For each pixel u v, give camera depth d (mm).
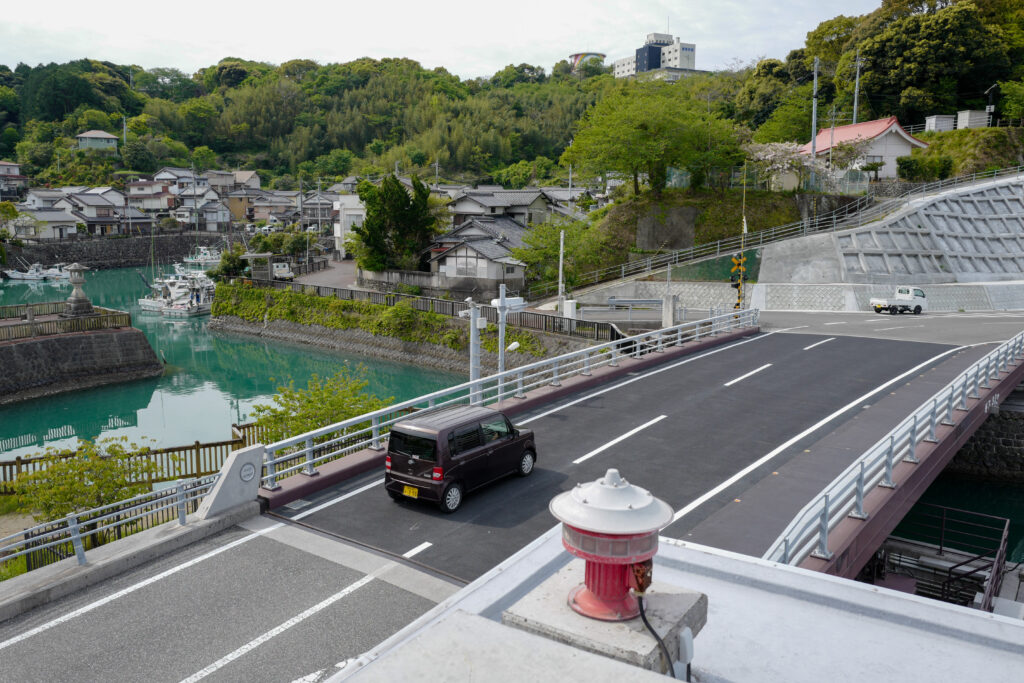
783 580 5141
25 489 17531
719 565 5402
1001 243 52000
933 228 50531
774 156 55844
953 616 4578
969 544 23656
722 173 57688
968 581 17906
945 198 53562
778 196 55156
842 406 19688
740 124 76875
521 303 22266
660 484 14258
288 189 163125
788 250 48438
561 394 20766
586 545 3742
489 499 13539
